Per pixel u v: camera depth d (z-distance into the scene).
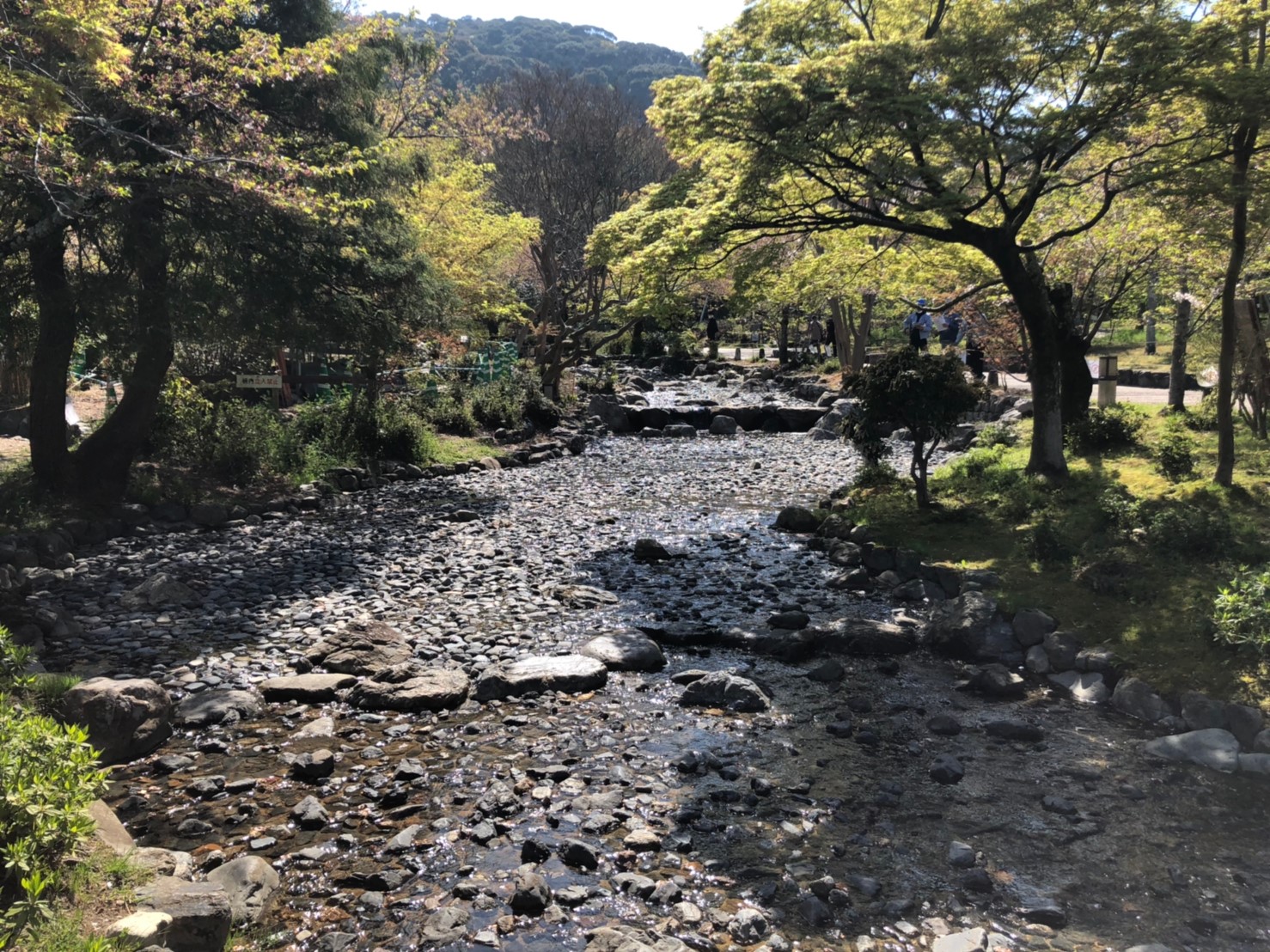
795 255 20.81
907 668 9.55
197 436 17.62
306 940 5.01
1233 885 5.68
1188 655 8.71
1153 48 12.07
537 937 5.07
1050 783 7.06
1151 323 31.95
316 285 15.00
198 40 14.25
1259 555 10.38
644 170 41.25
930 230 14.59
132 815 6.29
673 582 12.51
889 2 15.98
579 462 24.06
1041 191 14.07
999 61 12.53
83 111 11.23
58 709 6.94
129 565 12.62
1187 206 13.29
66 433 14.87
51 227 11.55
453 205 26.50
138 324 13.55
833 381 36.47
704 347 52.94
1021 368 26.59
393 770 7.04
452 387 26.52
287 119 16.06
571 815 6.36
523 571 12.94
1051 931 5.21
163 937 4.22
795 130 12.64
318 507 17.17
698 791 6.79
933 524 13.88
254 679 8.78
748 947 5.02
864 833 6.26
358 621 9.94
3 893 4.16
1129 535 11.66
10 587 10.48
